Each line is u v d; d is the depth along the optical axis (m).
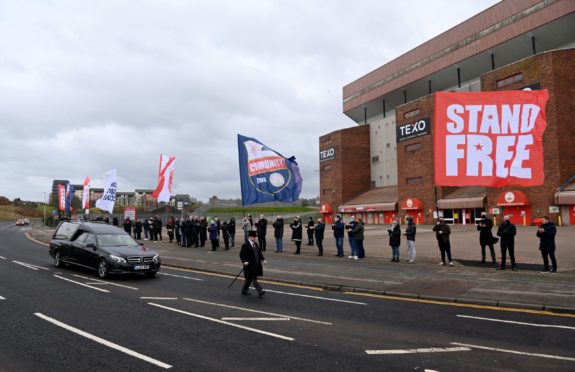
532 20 41.09
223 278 13.35
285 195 17.03
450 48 50.03
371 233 32.84
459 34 48.94
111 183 28.62
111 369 5.16
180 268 15.84
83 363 5.37
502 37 43.94
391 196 54.47
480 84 45.44
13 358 5.55
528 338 6.63
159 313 8.23
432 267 14.48
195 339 6.46
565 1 38.19
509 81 38.69
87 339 6.42
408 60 56.31
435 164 11.06
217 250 22.27
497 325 7.46
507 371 5.16
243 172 16.70
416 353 5.86
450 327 7.31
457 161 10.90
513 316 8.17
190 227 24.81
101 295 10.12
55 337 6.52
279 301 9.62
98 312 8.27
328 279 12.43
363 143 63.34
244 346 6.12
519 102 10.62
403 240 25.02
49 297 9.79
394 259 16.25
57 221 65.00
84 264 13.90
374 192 59.97
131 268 12.70
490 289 10.45
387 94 60.62
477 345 6.24
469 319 7.92
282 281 12.45
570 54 35.19
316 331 6.98
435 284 11.29
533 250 18.16
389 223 52.94
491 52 45.75
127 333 6.77
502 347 6.15
